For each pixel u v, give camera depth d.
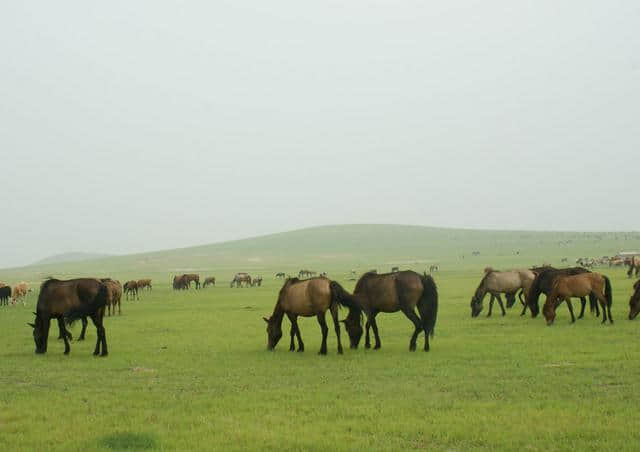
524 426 8.79
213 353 17.02
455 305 32.28
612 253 128.25
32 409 10.55
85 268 144.62
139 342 19.86
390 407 10.09
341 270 103.94
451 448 8.05
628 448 7.71
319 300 16.19
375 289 16.89
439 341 18.53
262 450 8.11
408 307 16.52
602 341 17.09
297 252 171.75
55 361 15.84
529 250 151.00
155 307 37.09
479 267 97.50
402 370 13.48
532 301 24.84
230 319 28.20
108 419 9.80
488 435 8.45
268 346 17.70
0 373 14.10
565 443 8.05
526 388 11.29
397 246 177.25
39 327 17.27
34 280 99.31
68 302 16.83
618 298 31.58
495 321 23.98
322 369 13.95
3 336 22.58
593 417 9.19
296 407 10.35
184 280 62.12
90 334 22.56
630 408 9.59
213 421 9.58
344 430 8.94
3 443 8.62
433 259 135.00
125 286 47.75
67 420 9.77
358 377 12.87
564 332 19.39
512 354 15.27
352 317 17.31
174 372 13.96
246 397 11.13
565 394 10.74
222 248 191.00
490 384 11.77
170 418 9.75
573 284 21.28
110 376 13.61
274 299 43.62
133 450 8.16
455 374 12.85
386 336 20.34
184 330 23.59
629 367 12.99
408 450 7.96
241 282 71.31
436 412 9.73
